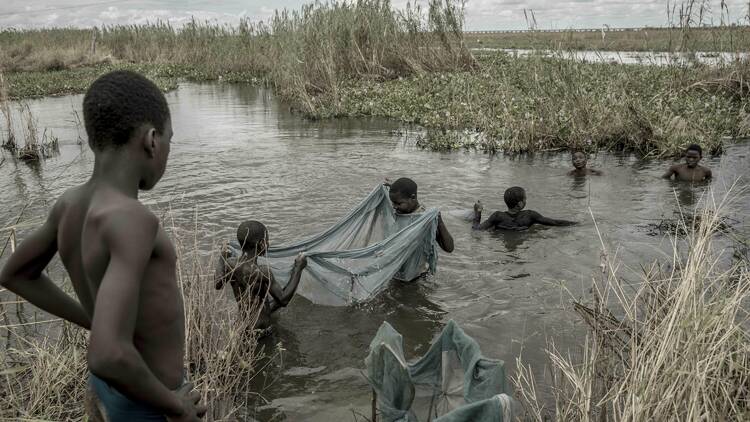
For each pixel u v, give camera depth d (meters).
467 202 8.72
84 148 13.26
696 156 9.41
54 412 3.84
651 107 13.32
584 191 9.13
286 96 20.94
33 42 38.91
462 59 22.92
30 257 2.15
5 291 5.74
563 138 12.47
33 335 4.98
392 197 6.45
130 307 1.73
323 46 20.58
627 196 8.82
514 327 5.11
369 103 17.69
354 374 4.55
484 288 5.92
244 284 5.10
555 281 5.99
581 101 13.20
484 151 12.21
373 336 5.13
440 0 22.91
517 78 18.55
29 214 8.36
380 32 22.64
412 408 3.47
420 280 6.20
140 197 8.98
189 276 4.95
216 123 16.33
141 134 1.93
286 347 4.98
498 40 52.91
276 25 25.58
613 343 4.02
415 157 11.68
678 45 16.81
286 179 9.99
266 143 13.33
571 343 4.79
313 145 13.05
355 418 3.97
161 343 2.02
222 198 8.90
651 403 2.98
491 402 2.78
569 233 7.33
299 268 5.45
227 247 5.62
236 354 4.45
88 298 2.02
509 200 7.55
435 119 15.20
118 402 1.96
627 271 6.10
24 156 12.26
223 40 34.03
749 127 12.95
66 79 28.00
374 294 5.72
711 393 3.07
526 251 6.84
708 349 3.12
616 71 17.20
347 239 6.38
